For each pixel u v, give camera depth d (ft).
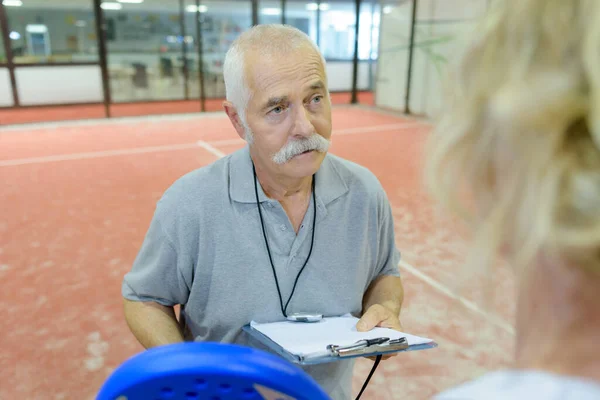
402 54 36.76
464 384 1.38
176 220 4.11
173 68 42.24
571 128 1.09
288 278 4.18
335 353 3.44
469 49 1.28
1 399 7.72
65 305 10.31
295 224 4.19
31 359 8.66
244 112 3.90
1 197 16.93
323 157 4.02
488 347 8.64
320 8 46.39
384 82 39.32
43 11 37.52
